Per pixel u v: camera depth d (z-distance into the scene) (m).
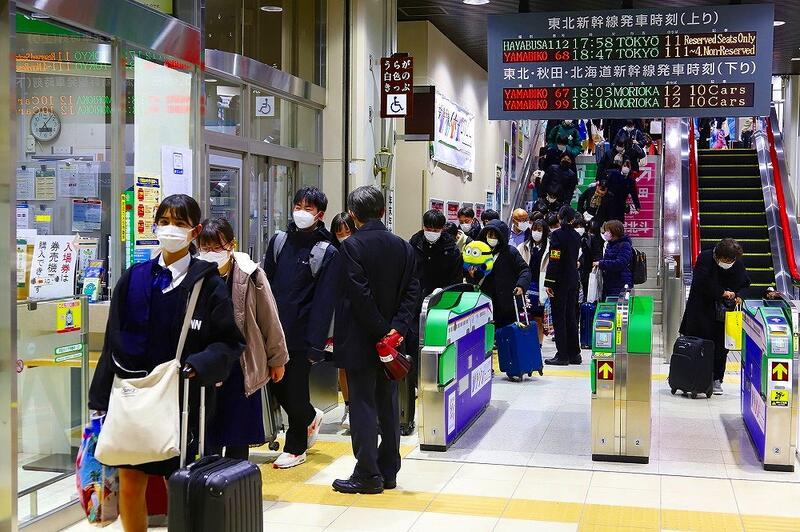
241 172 8.30
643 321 6.16
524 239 11.06
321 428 7.18
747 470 5.96
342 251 5.19
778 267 12.29
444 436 6.40
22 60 5.04
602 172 15.14
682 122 14.42
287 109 9.46
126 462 3.71
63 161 5.25
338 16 10.32
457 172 15.80
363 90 10.44
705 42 9.26
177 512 3.56
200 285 3.92
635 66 9.40
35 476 4.63
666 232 13.49
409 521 4.86
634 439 6.12
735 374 9.98
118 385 3.76
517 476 5.80
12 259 4.26
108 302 5.48
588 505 5.18
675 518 4.94
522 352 9.12
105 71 5.43
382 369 5.35
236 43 8.23
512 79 9.62
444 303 6.97
